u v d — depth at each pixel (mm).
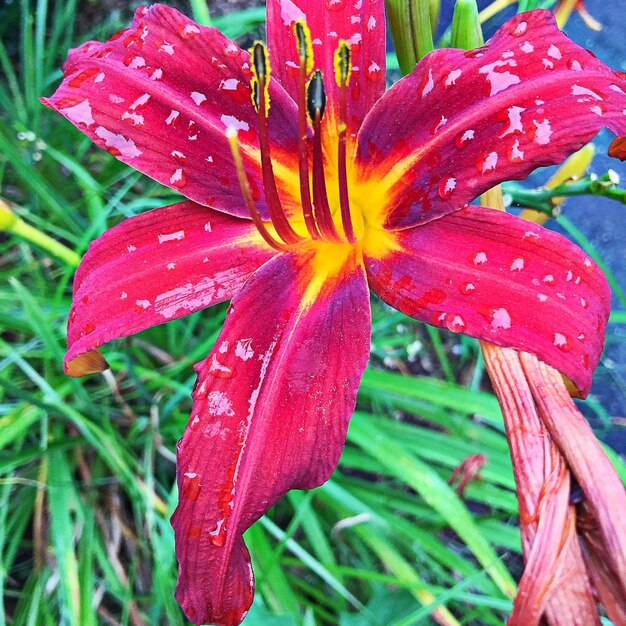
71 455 324
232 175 188
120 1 449
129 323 179
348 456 309
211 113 186
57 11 382
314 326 176
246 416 167
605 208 387
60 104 179
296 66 187
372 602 243
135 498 288
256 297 180
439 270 165
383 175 180
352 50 184
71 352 179
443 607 260
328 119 186
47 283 367
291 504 327
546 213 245
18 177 394
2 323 326
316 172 174
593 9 406
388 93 176
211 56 183
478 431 308
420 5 184
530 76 159
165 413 307
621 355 367
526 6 208
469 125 162
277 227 178
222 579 159
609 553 137
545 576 139
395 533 299
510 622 140
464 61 166
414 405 326
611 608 140
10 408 310
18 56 441
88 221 378
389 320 323
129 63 183
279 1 186
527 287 155
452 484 272
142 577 306
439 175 167
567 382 158
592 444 145
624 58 389
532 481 145
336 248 186
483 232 163
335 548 325
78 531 308
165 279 183
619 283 372
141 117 182
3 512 288
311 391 168
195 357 320
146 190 395
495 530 288
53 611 294
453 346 384
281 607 265
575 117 152
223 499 161
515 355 156
